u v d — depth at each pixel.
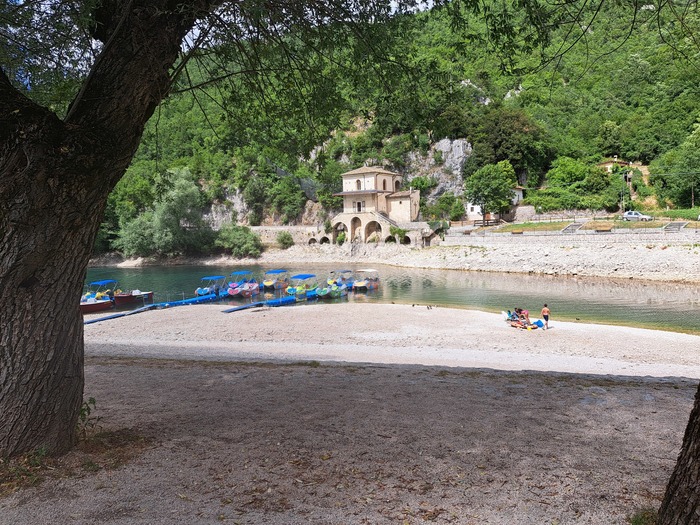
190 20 6.32
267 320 30.42
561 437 6.91
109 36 6.24
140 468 5.62
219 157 104.00
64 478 5.23
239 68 10.06
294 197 98.38
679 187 68.44
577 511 4.64
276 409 8.36
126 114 5.58
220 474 5.52
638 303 34.84
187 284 55.59
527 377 11.91
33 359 5.37
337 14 8.35
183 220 89.56
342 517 4.57
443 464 5.87
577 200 77.88
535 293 41.38
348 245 81.81
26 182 4.88
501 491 5.11
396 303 38.94
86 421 7.25
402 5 8.83
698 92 76.62
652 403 8.97
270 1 7.62
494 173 77.94
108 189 5.70
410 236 76.56
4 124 4.86
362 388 10.18
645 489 5.09
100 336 26.73
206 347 22.67
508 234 62.88
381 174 84.88
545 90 99.62
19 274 5.12
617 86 94.81
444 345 23.22
